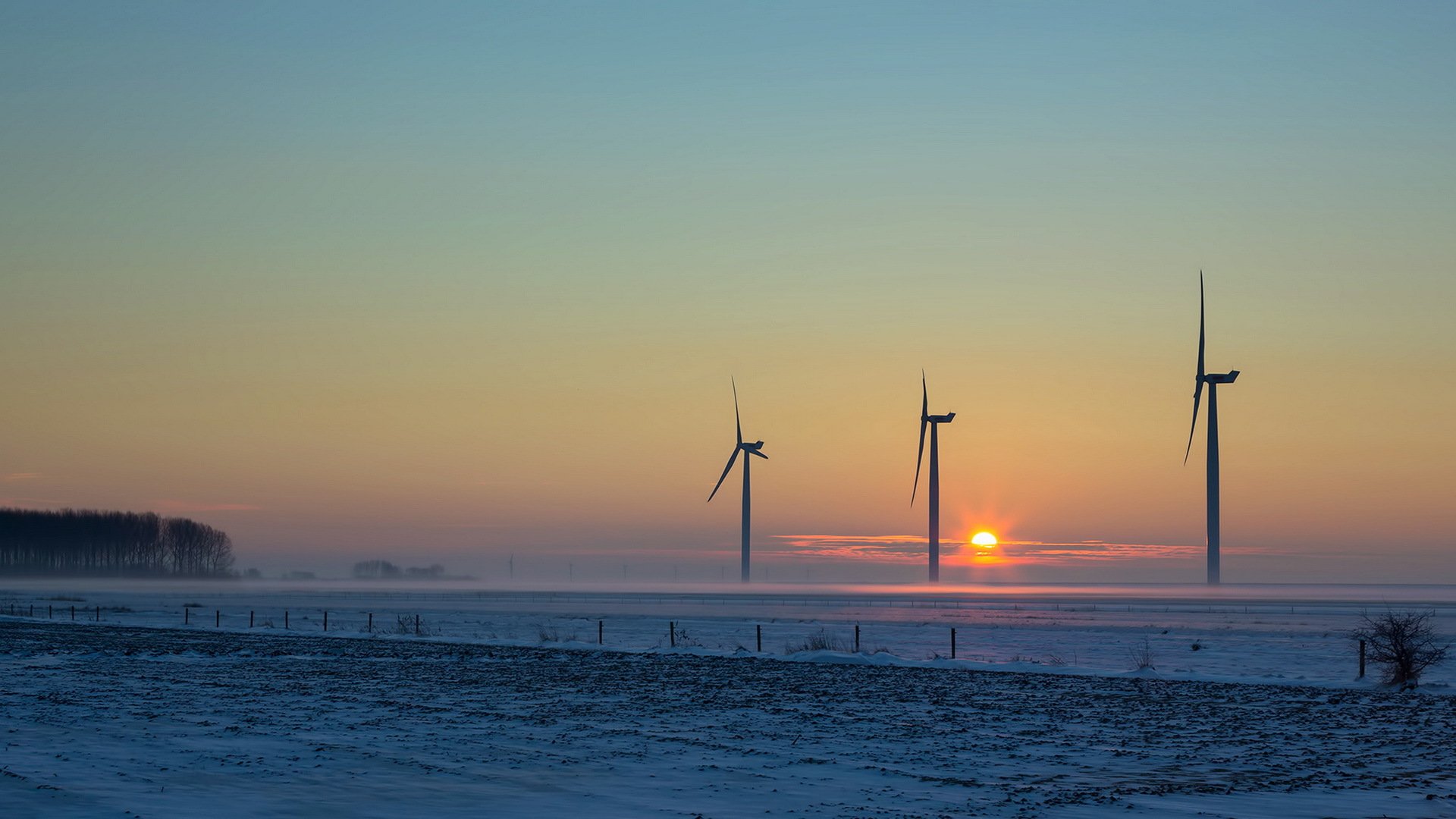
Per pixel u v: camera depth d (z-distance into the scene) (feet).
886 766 79.87
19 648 204.74
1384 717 108.99
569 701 121.80
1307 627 347.15
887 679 151.33
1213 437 645.92
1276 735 96.58
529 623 359.05
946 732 97.96
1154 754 85.87
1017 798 68.39
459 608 515.50
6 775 72.64
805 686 140.97
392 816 62.28
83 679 144.15
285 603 582.35
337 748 86.33
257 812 62.69
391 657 189.98
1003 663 178.09
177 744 87.20
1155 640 270.67
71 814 61.41
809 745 90.02
